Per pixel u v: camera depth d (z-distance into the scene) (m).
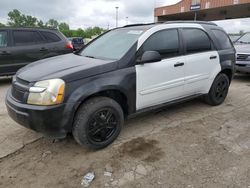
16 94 3.15
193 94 4.57
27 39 7.29
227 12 29.69
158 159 3.12
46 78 2.97
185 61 4.15
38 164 3.03
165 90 3.96
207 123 4.21
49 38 7.71
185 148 3.38
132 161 3.08
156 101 3.92
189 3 28.69
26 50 7.18
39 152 3.30
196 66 4.36
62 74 3.01
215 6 26.03
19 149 3.37
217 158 3.13
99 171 2.88
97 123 3.24
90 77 3.13
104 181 2.71
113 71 3.32
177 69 4.04
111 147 3.41
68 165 3.01
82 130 3.11
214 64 4.72
